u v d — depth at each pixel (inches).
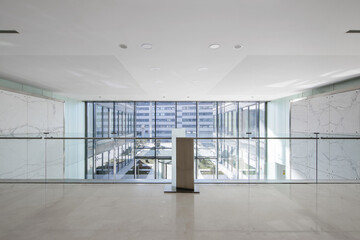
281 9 84.2
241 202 121.7
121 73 192.7
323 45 123.3
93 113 443.5
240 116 445.1
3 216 104.0
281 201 123.3
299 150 231.9
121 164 209.0
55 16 89.4
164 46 125.3
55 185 151.0
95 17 90.7
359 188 145.6
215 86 260.7
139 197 128.8
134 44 122.3
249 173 219.1
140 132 439.8
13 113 217.5
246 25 98.3
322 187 147.4
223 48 128.7
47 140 185.2
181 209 112.0
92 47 126.7
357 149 185.6
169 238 85.4
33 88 268.8
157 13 87.4
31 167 186.7
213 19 92.6
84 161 288.7
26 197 128.6
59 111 311.6
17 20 92.6
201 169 263.7
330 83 243.1
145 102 440.8
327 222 99.0
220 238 85.7
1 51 133.3
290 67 172.9
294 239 85.4
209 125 442.6
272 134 413.4
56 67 172.9
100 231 90.4
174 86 259.8
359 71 185.8
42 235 87.3
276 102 398.0
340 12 86.0
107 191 138.9
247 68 175.0
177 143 141.3
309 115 277.7
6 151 180.1
